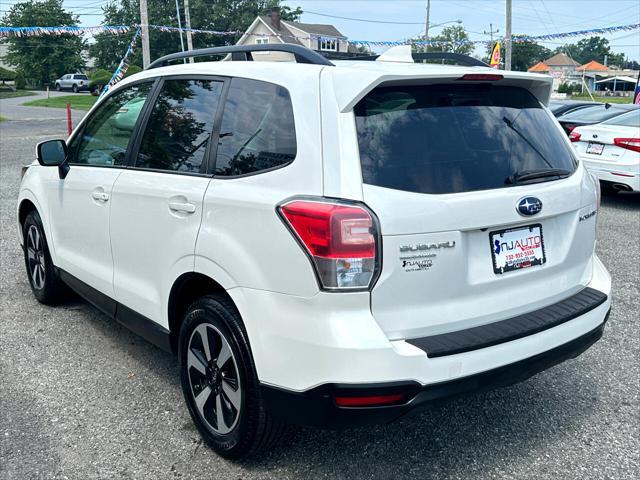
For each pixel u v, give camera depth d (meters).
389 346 2.52
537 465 3.17
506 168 2.94
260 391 2.81
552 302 3.17
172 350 3.54
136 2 65.44
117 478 3.02
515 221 2.89
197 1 66.94
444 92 2.93
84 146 4.39
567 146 3.40
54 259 4.82
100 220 3.99
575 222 3.21
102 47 68.56
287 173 2.73
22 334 4.72
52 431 3.41
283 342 2.67
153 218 3.43
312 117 2.73
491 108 3.06
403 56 3.59
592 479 3.06
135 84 4.02
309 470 3.10
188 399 3.33
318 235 2.54
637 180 9.23
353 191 2.55
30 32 20.23
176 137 3.47
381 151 2.65
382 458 3.21
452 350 2.63
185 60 4.26
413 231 2.59
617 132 9.37
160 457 3.19
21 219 5.40
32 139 20.31
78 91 61.25
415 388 2.55
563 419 3.61
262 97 3.01
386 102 2.75
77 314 5.14
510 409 3.72
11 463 3.12
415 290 2.63
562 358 3.06
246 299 2.81
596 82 93.50
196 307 3.14
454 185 2.74
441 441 3.37
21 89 67.25
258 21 60.22
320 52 3.43
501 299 2.92
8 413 3.59
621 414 3.67
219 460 3.17
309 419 2.65
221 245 2.93
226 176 3.04
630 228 8.46
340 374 2.52
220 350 3.07
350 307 2.53
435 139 2.79
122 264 3.83
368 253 2.51
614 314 5.27
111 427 3.46
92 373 4.11
